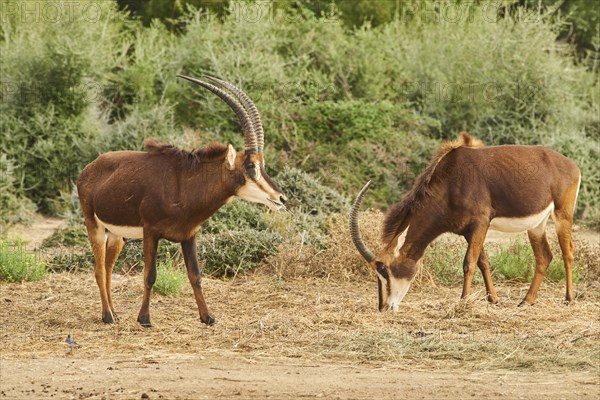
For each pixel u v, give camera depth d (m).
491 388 27.31
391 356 31.00
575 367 29.69
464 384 27.70
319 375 28.66
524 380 28.22
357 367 29.77
